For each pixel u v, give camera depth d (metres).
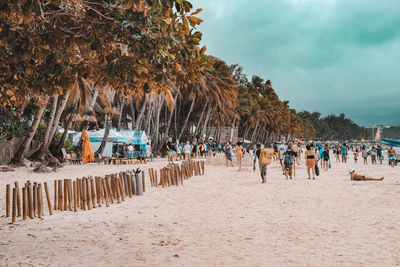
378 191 11.62
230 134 75.12
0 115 21.05
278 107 91.06
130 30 4.75
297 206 9.34
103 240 6.09
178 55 5.49
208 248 5.58
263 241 5.99
